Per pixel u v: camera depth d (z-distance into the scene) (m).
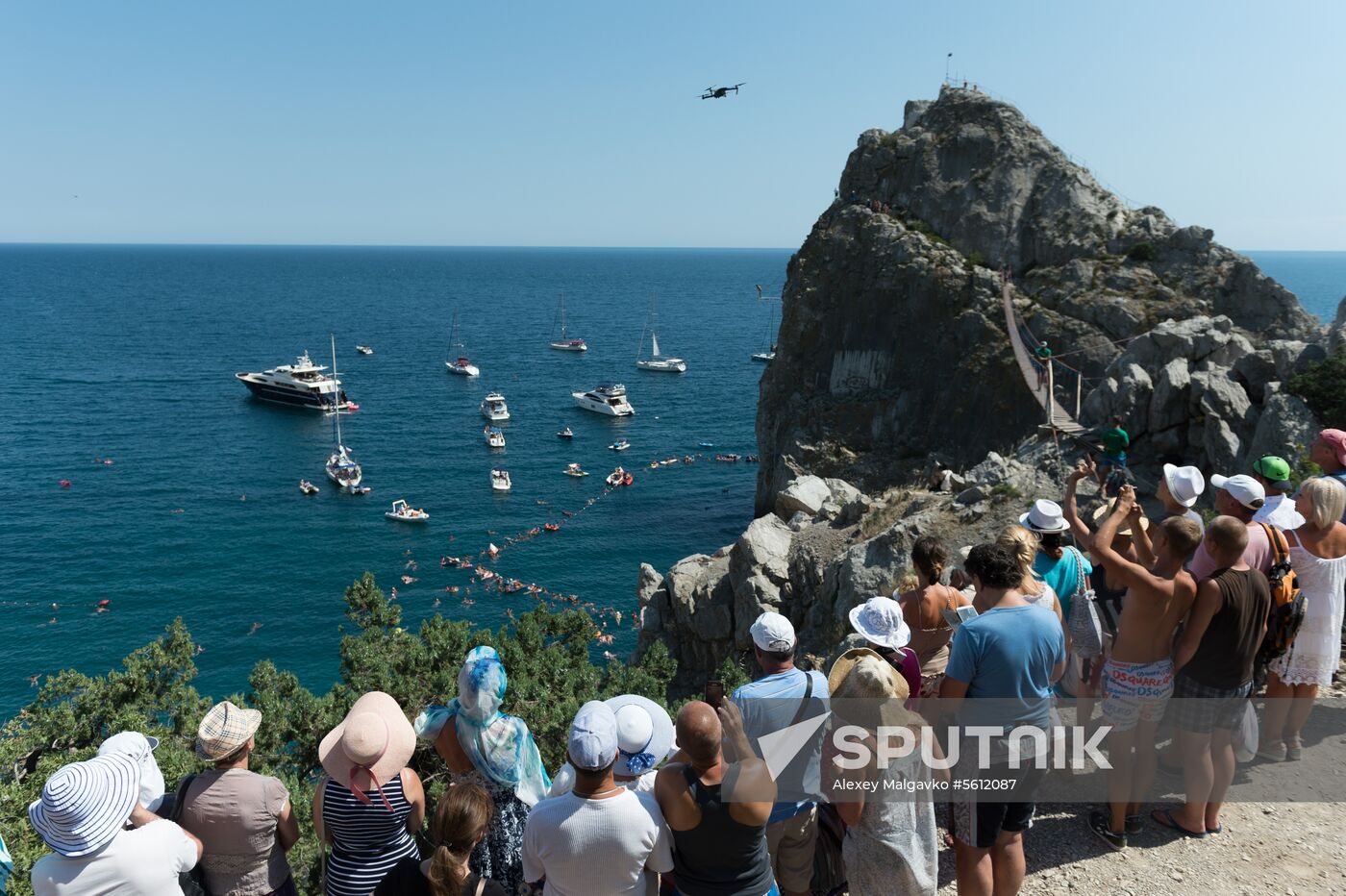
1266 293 59.19
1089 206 69.31
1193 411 28.98
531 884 6.37
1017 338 53.38
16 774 13.50
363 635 15.97
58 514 86.88
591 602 69.06
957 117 76.25
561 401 145.88
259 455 109.75
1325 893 7.23
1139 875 7.60
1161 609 7.43
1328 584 8.68
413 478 100.94
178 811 6.75
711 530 85.12
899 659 7.36
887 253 73.00
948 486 29.56
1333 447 9.88
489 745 7.16
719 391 158.12
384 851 7.10
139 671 15.71
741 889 6.11
